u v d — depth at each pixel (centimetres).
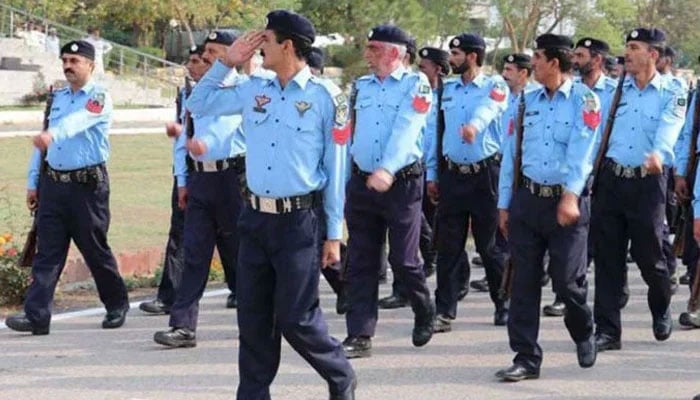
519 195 998
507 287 1031
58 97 1183
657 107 1113
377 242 1110
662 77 1126
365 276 1109
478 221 1248
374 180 1021
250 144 844
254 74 905
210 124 1140
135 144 3309
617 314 1139
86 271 1524
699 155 1216
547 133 980
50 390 978
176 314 1144
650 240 1131
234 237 1155
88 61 1170
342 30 4600
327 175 844
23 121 3953
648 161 1095
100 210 1199
